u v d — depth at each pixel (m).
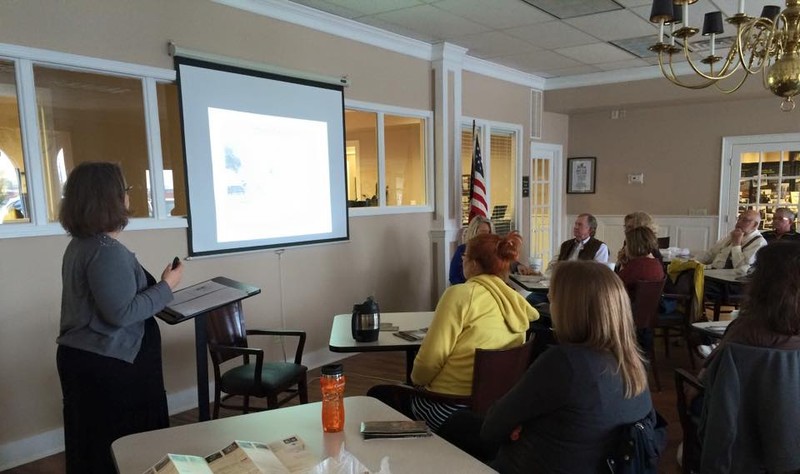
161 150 3.16
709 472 1.51
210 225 3.36
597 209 7.55
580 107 6.80
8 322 2.57
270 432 1.40
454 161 5.26
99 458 1.69
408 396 2.07
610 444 1.26
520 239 2.14
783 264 1.51
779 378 1.44
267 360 3.77
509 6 3.93
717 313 4.62
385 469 1.10
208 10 3.29
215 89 3.34
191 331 3.36
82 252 1.66
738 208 6.51
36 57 2.60
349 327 2.71
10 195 2.67
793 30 2.27
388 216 4.73
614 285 1.33
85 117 2.99
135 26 2.96
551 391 1.27
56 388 2.76
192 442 1.34
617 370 1.28
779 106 6.13
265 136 3.64
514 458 1.38
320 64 4.01
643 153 7.10
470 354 1.96
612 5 3.94
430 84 5.07
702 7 3.99
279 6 3.65
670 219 6.98
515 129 6.39
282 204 3.79
